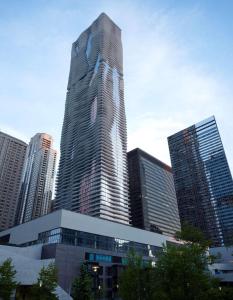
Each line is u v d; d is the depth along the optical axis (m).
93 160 195.38
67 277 70.12
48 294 40.25
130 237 96.94
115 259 86.00
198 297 27.78
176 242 115.19
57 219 81.31
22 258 53.25
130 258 35.19
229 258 124.19
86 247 80.50
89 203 178.38
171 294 27.52
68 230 80.06
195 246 33.28
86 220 86.19
